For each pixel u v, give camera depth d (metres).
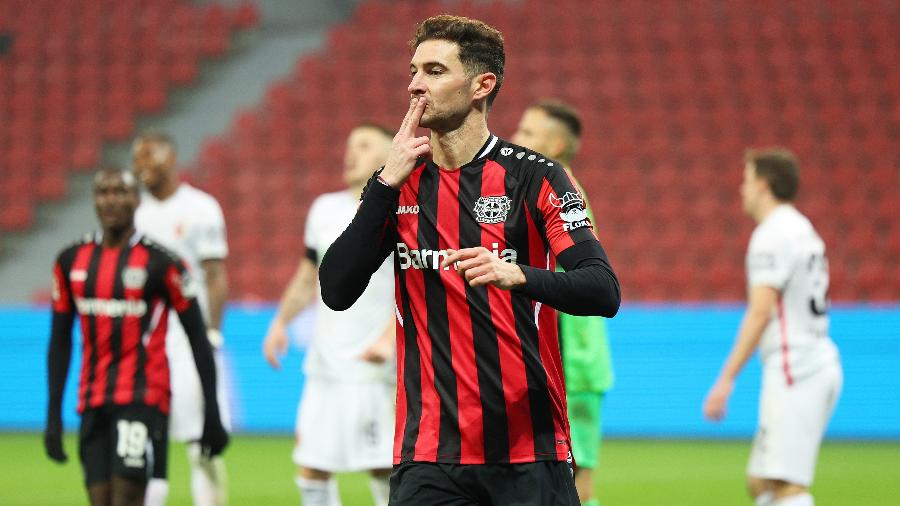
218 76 78.69
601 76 73.62
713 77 73.25
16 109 76.44
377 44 78.50
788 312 19.39
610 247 62.03
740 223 63.41
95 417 17.91
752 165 20.12
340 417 21.25
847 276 59.47
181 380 22.55
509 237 11.37
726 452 40.25
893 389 45.47
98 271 17.92
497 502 11.38
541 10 78.62
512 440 11.35
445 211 11.53
